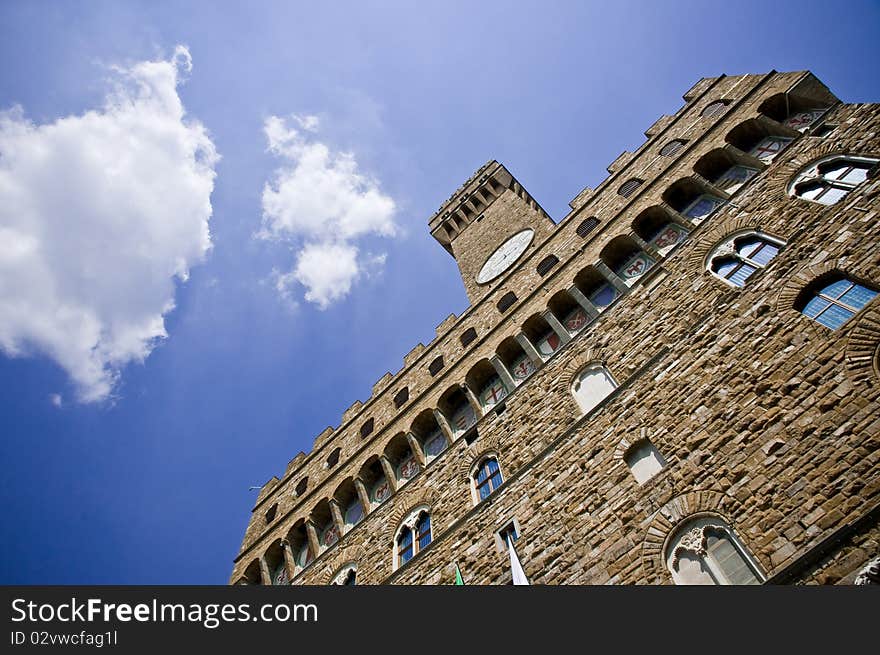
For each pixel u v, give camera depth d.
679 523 14.70
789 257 18.53
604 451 18.73
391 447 29.73
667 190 26.92
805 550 12.09
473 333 32.19
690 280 21.89
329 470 33.75
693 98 32.78
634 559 14.86
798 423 14.30
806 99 24.53
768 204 21.53
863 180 18.55
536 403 23.95
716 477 14.97
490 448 24.05
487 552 19.47
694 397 17.52
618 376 21.14
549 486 19.58
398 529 24.83
